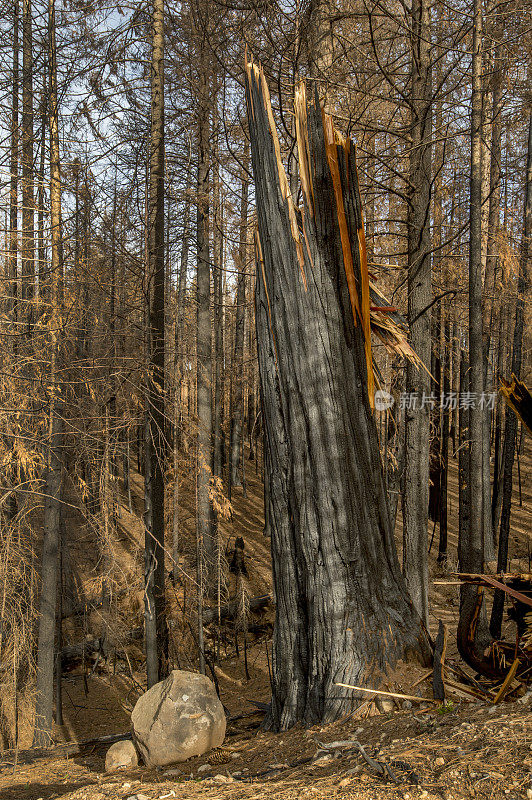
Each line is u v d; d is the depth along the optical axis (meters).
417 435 8.01
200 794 3.27
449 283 11.16
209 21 9.45
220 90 10.61
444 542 16.05
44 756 7.84
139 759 5.38
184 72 10.52
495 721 3.06
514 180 13.62
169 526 11.24
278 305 4.73
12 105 11.07
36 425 8.16
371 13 7.33
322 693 4.43
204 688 5.29
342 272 4.65
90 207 8.59
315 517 4.59
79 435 7.99
